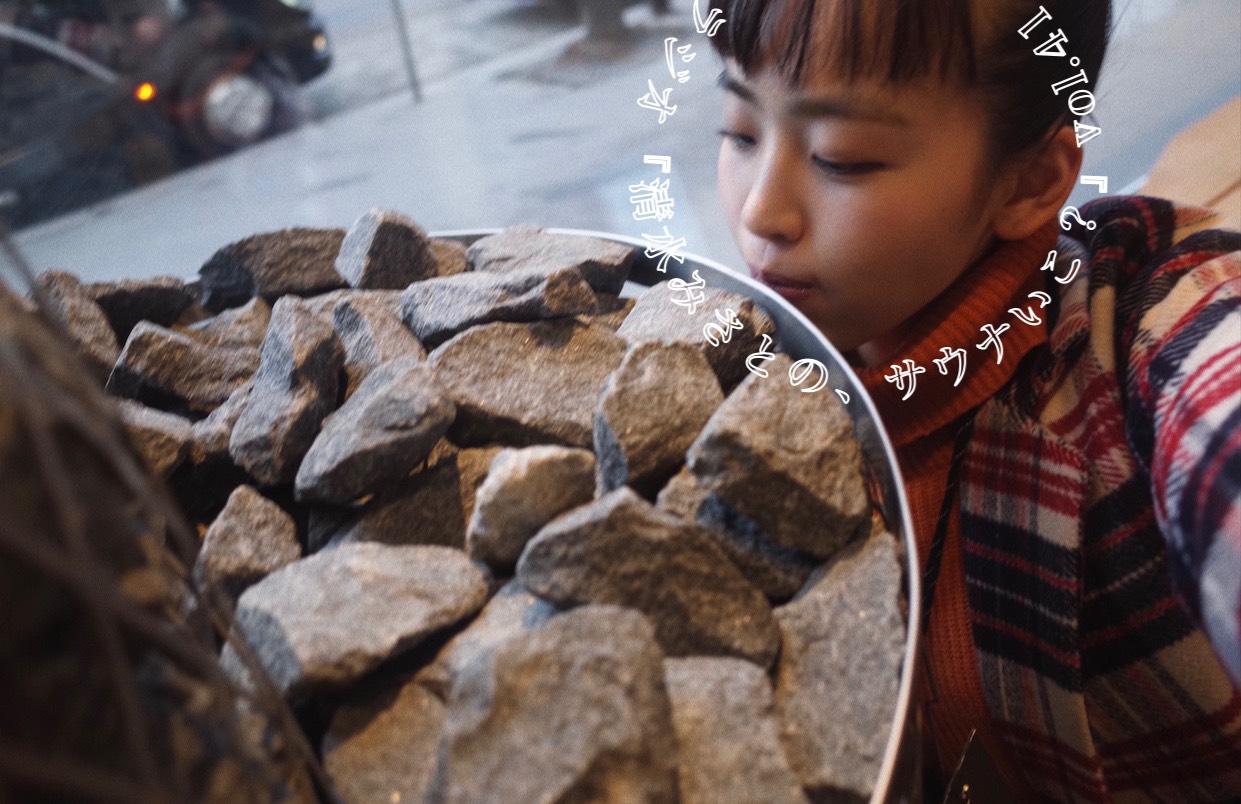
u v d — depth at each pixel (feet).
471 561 1.48
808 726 1.25
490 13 10.10
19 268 1.06
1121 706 2.22
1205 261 1.98
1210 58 6.04
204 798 0.88
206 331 2.15
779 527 1.46
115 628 0.77
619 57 8.45
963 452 2.17
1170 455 1.52
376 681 1.35
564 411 1.75
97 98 6.09
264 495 1.77
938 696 2.25
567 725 1.09
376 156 7.23
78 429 0.80
